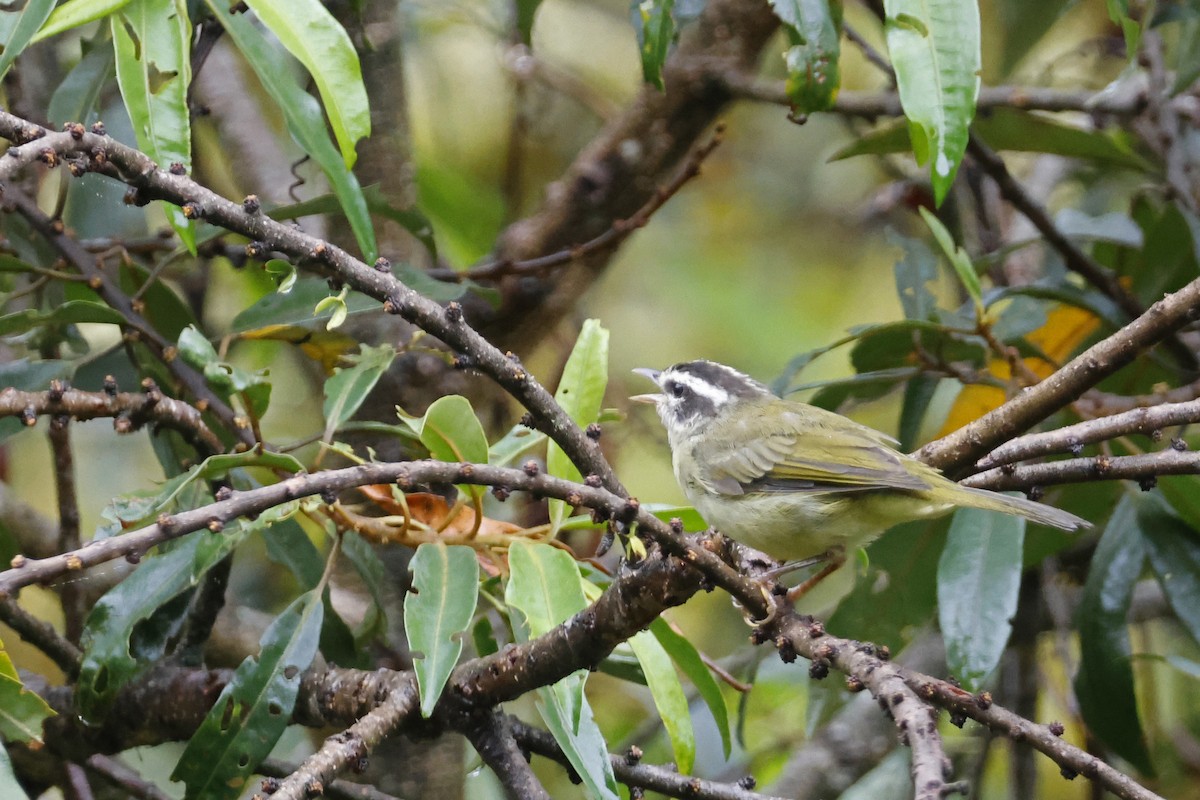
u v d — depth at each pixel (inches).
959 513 365.7
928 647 522.0
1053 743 243.9
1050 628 521.7
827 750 509.7
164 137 294.2
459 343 273.4
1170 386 456.4
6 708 253.4
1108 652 394.9
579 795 552.7
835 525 386.9
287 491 239.5
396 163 478.6
